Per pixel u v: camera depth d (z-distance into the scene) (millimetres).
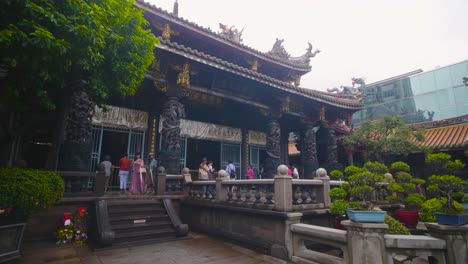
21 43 4234
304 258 5844
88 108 8445
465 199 8227
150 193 10156
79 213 7781
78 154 8172
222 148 16594
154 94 13367
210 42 14969
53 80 5598
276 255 6266
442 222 4746
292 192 6941
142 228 7949
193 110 16312
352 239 4816
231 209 7773
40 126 10602
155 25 12695
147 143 13453
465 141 16984
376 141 17422
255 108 15703
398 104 27469
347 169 5652
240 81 14078
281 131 20344
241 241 7312
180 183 10680
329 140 19047
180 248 7078
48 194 5688
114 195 9398
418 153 19047
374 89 29656
